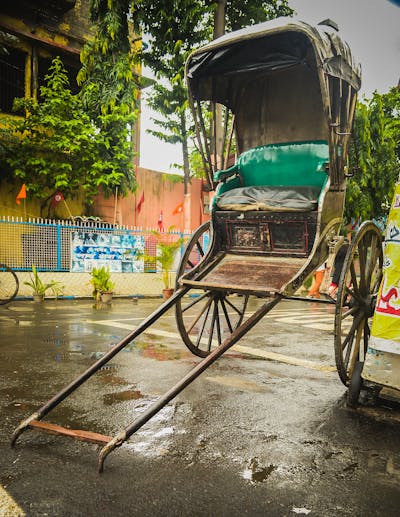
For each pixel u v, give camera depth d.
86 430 2.92
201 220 17.03
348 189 12.70
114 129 13.41
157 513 2.02
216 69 4.46
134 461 2.51
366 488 2.28
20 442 2.73
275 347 5.84
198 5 12.62
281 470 2.46
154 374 4.26
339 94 3.85
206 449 2.69
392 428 3.09
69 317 8.17
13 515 1.97
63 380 4.01
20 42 13.86
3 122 13.20
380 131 13.22
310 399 3.69
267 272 3.76
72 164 12.84
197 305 10.73
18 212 12.61
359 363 3.59
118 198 14.68
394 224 3.24
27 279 11.25
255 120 5.02
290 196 4.03
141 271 13.16
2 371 4.28
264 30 3.72
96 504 2.07
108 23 12.50
